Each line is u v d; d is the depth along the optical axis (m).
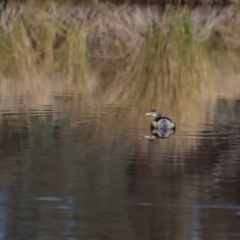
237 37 64.94
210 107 38.88
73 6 72.75
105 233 23.06
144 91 42.25
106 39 61.72
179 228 23.61
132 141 32.25
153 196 25.86
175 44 60.19
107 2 78.81
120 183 27.02
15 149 30.67
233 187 26.86
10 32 58.69
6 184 26.59
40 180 27.03
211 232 23.14
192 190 26.55
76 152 30.50
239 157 30.22
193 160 29.83
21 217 23.97
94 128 34.16
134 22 68.38
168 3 83.88
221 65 51.47
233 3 84.94
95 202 25.19
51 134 32.97
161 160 29.69
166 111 37.81
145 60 52.91
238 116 37.00
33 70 47.56
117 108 38.16
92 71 48.19
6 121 34.91
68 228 23.44
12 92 41.00
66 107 37.91
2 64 48.78
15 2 72.81
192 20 72.31
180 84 44.41
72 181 27.06
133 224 23.72
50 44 56.53
